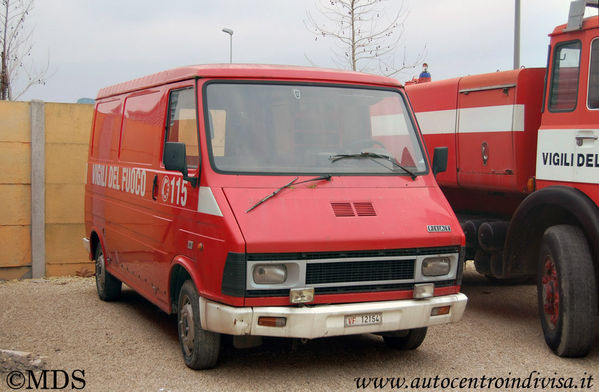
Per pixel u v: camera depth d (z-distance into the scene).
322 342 6.88
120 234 7.98
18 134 10.79
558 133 6.68
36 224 10.92
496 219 8.24
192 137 5.98
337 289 5.43
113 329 7.44
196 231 5.74
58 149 10.99
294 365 6.11
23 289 9.95
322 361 6.24
